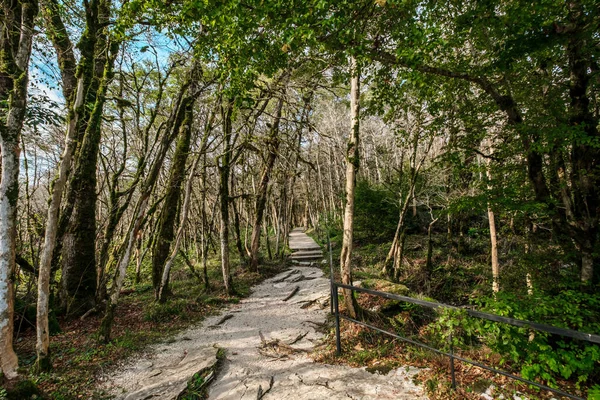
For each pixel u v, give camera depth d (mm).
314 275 11211
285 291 9078
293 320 6352
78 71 3961
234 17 3225
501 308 3982
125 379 3906
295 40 3312
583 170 4535
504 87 5309
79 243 6797
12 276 3264
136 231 5289
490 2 3670
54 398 3354
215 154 13062
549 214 4883
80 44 4645
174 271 11344
